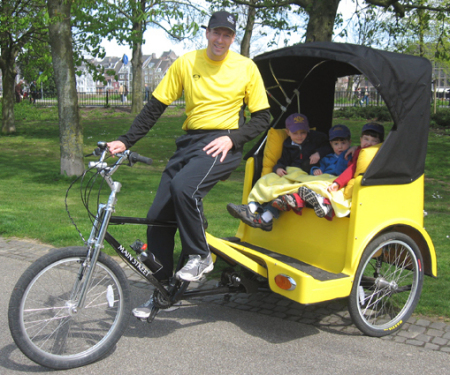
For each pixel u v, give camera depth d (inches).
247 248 141.6
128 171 453.1
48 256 110.9
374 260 155.5
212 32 123.3
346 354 122.9
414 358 121.2
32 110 1082.1
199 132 129.6
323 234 137.5
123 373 112.7
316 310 150.9
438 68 911.7
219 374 112.7
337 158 152.6
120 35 398.9
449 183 402.9
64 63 387.9
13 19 535.2
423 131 138.3
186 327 137.0
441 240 226.2
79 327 116.7
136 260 122.1
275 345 127.2
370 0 408.5
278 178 151.1
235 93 128.6
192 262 122.3
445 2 464.4
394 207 136.4
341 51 132.7
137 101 1065.5
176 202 118.8
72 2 370.9
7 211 273.0
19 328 107.5
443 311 146.7
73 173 399.5
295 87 171.5
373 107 777.6
